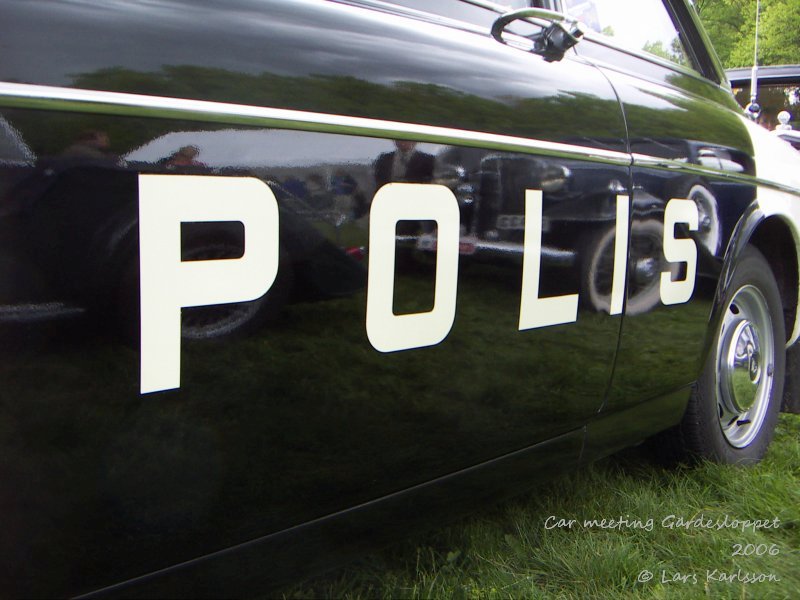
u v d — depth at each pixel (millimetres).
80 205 912
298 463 1174
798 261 2625
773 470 2484
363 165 1203
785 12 19391
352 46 1247
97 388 935
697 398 2289
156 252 976
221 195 1034
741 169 2240
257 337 1084
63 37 918
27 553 915
